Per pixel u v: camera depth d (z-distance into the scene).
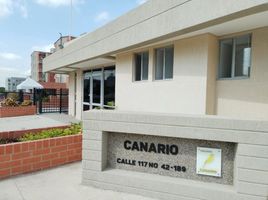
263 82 6.66
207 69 7.39
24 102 18.73
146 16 8.38
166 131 4.17
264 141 3.56
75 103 18.42
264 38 6.66
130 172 4.54
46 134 6.46
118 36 9.96
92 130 4.67
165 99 8.77
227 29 6.95
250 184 3.63
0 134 6.68
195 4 6.58
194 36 7.68
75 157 6.18
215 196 3.81
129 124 4.43
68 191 4.44
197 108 7.63
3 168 5.04
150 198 4.21
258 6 5.19
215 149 3.99
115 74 12.23
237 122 3.70
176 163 4.26
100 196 4.26
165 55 9.00
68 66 15.59
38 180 4.94
